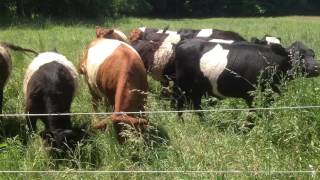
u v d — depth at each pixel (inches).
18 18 913.5
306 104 219.6
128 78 229.9
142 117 226.7
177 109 291.6
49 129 218.5
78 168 211.2
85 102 280.5
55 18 999.6
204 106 288.7
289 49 266.8
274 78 260.5
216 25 994.7
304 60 260.1
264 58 259.3
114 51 244.5
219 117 250.4
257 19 1268.5
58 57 247.6
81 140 212.4
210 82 274.2
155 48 315.9
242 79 264.7
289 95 229.6
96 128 214.7
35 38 602.5
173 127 240.4
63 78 233.1
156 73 317.4
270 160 190.1
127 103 224.8
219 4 1534.2
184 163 195.5
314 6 1726.1
